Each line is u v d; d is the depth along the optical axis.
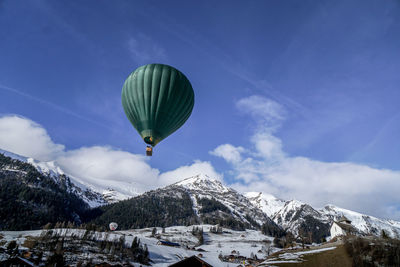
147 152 34.22
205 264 46.16
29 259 78.69
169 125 35.09
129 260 105.44
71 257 91.12
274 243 195.25
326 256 67.69
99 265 84.38
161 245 154.75
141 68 36.41
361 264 55.50
